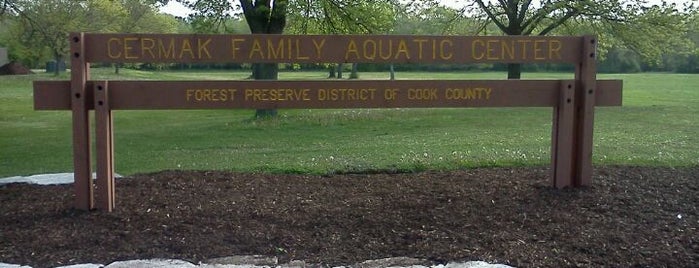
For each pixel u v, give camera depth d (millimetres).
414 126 17062
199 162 10234
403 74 41438
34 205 6168
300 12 17938
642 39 23500
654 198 6387
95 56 5852
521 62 6379
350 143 12742
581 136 6543
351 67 36844
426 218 5762
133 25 41219
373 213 5918
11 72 43469
